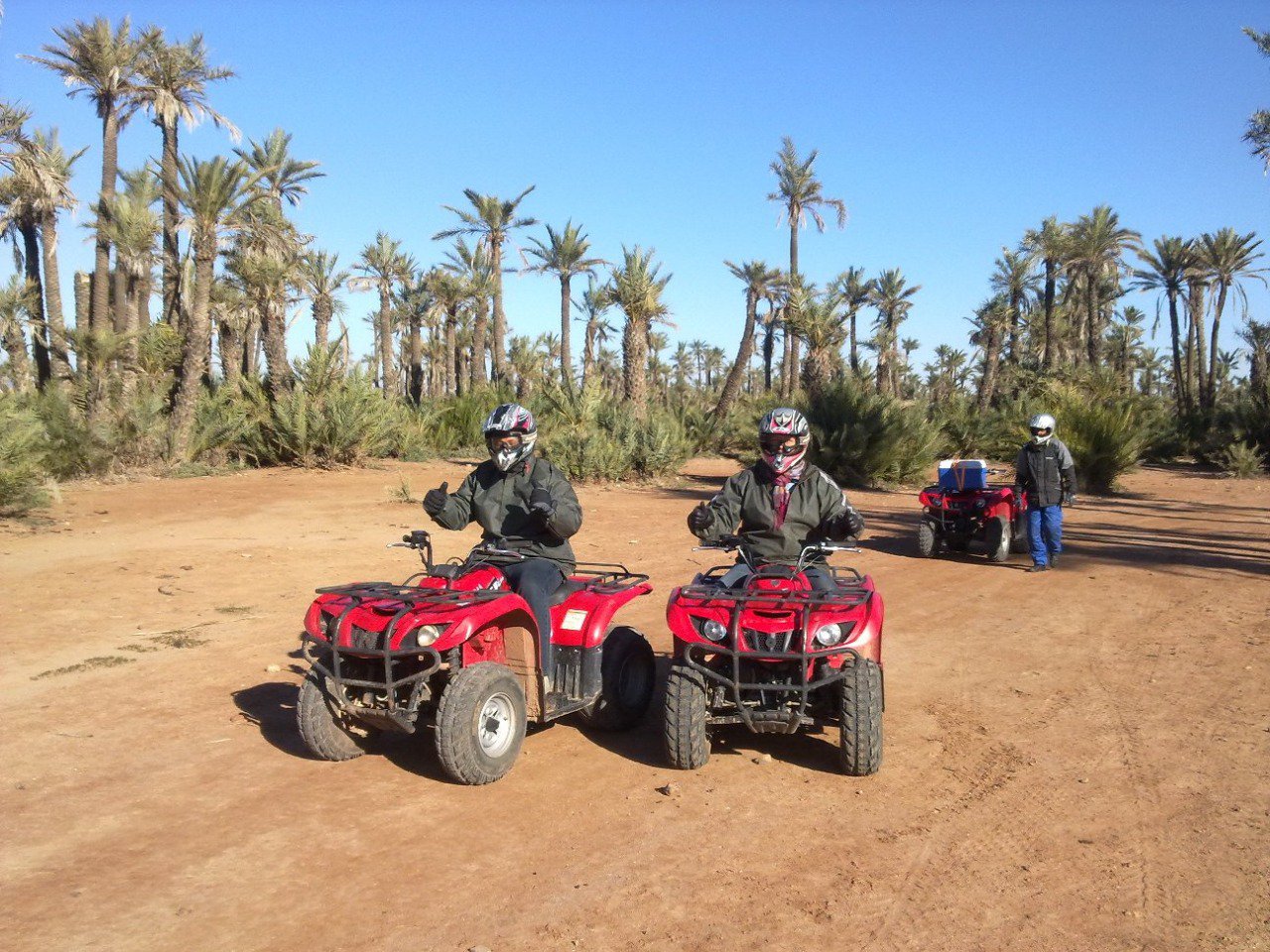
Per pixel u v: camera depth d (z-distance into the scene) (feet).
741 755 18.67
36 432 52.16
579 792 16.69
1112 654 26.25
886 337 229.45
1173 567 40.42
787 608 17.13
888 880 13.57
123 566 36.68
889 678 23.91
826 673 17.34
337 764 17.93
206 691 22.20
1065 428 79.25
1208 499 71.87
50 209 109.91
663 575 36.99
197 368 79.36
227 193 78.79
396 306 193.98
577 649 18.67
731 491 19.61
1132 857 14.28
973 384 263.70
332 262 154.71
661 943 11.86
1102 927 12.29
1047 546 40.29
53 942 11.76
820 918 12.50
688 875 13.67
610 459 76.23
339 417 79.82
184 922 12.28
